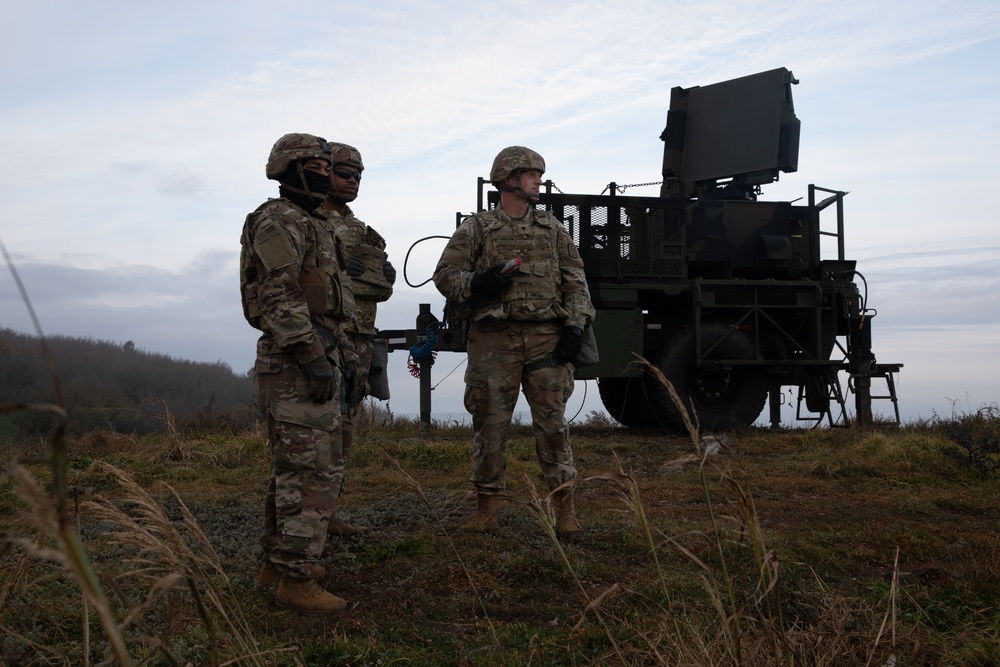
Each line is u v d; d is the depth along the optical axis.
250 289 3.74
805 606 3.26
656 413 11.39
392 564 4.29
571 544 4.74
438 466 7.68
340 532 4.89
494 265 5.01
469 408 5.07
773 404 12.12
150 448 8.52
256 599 3.70
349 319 3.92
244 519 5.38
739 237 11.91
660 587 3.71
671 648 2.60
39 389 23.30
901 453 7.74
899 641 2.88
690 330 11.29
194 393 27.22
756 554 2.07
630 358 10.96
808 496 6.52
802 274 12.22
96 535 4.55
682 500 6.16
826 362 11.53
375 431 10.45
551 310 4.99
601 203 11.10
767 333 11.87
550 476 4.96
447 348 10.27
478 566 4.19
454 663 2.92
